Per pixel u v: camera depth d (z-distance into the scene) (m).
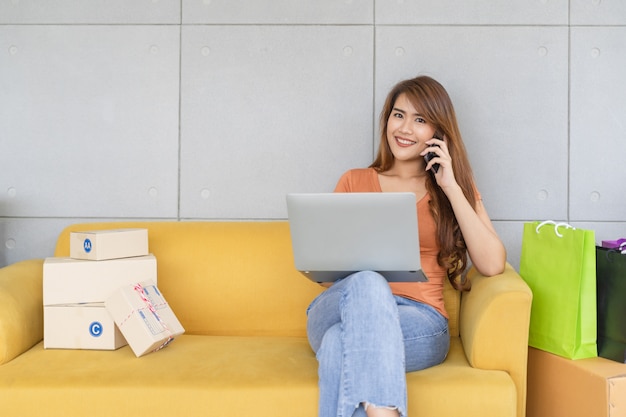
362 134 2.71
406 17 2.70
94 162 2.72
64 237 2.53
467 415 1.76
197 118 2.71
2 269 2.33
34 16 2.71
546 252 2.14
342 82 2.70
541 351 2.15
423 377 1.83
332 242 1.88
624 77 2.69
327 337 1.77
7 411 1.79
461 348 2.25
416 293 2.14
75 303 2.13
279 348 2.14
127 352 2.08
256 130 2.71
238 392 1.78
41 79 2.71
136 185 2.72
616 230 2.70
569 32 2.69
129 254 2.26
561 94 2.69
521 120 2.70
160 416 1.78
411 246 1.84
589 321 2.01
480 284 2.15
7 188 2.72
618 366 1.92
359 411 1.63
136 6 2.71
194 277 2.44
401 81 2.53
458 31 2.70
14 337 2.01
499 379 1.81
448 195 2.15
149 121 2.71
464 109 2.71
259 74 2.71
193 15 2.71
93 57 2.71
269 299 2.43
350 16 2.70
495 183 2.71
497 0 2.69
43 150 2.72
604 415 1.81
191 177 2.72
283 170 2.71
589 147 2.70
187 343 2.21
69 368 1.91
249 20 2.70
